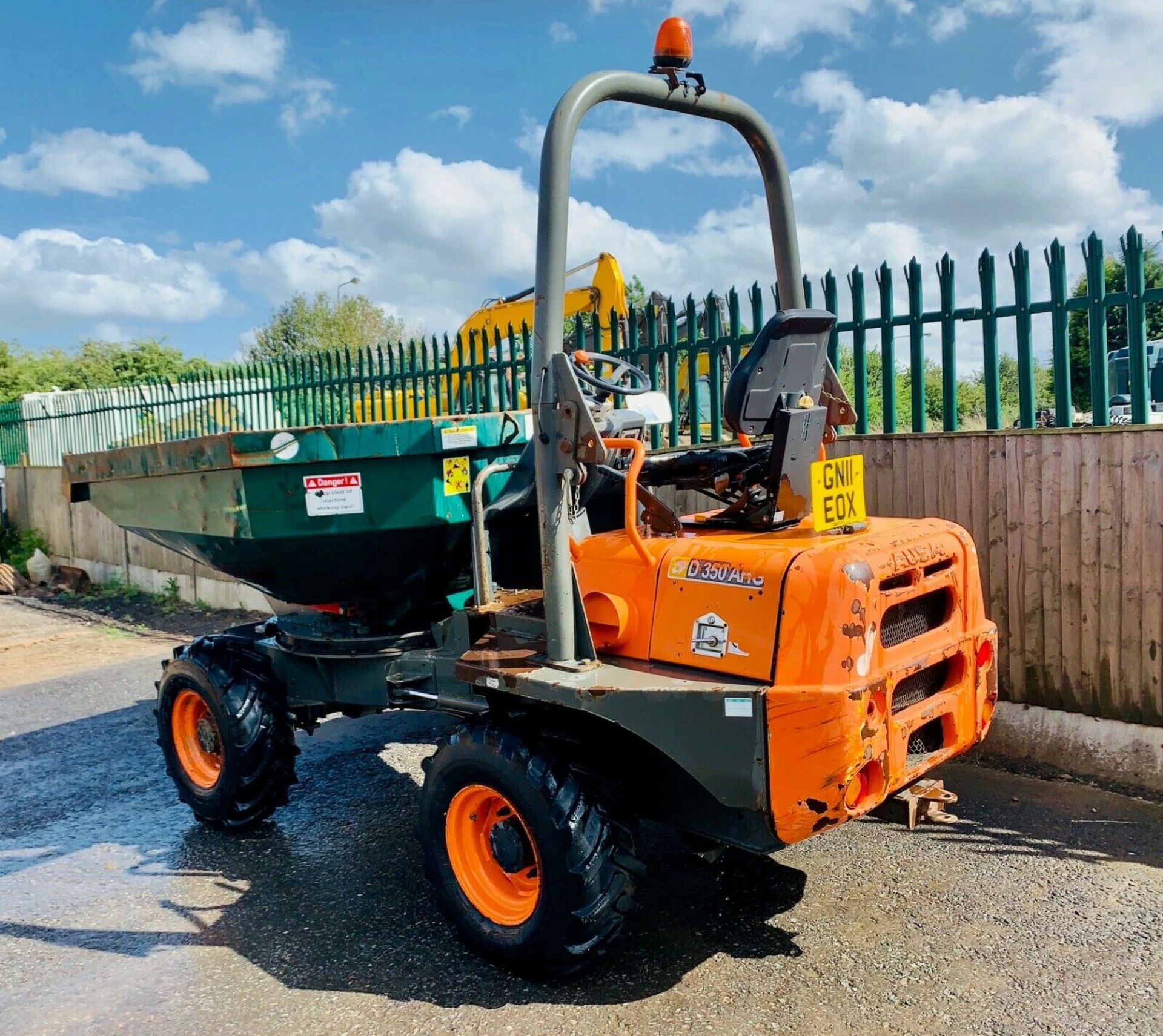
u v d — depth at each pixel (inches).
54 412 587.5
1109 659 187.0
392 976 136.6
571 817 123.7
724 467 144.4
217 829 195.0
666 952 137.3
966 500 203.6
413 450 157.8
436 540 166.9
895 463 213.6
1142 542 180.7
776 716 111.2
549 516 127.0
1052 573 193.0
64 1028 129.0
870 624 113.6
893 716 120.6
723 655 118.8
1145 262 179.0
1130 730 186.1
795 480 132.0
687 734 116.2
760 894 152.3
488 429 165.8
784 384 129.5
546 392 125.6
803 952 135.8
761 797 112.8
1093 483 185.8
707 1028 120.0
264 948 146.9
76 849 189.6
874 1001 123.6
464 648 153.6
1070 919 140.9
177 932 153.3
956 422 206.5
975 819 175.0
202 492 174.4
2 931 157.0
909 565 121.6
